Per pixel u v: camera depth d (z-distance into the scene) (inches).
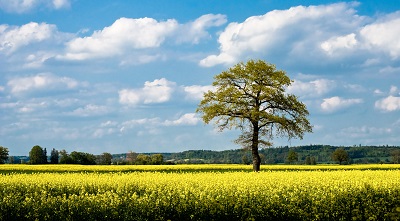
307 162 5017.2
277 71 1686.8
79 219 491.8
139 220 485.7
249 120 1663.4
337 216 548.4
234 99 1648.6
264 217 518.9
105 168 1886.1
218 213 503.2
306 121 1669.5
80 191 616.4
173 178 760.3
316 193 573.9
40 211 501.7
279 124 1653.5
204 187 607.5
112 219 489.4
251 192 560.4
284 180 717.9
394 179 749.3
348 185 630.5
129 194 537.3
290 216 523.8
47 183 681.0
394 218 553.6
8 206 510.3
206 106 1707.7
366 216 552.4
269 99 1647.4
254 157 1684.3
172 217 498.0
